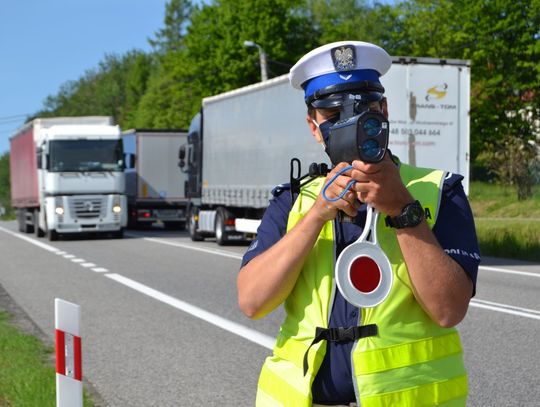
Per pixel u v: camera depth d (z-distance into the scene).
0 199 119.19
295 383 2.45
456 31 35.94
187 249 22.16
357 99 2.42
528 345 8.34
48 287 13.88
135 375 7.41
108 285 14.02
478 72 34.16
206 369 7.63
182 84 53.78
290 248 2.36
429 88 16.30
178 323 10.11
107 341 9.01
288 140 18.58
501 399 6.36
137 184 35.06
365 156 2.15
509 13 33.31
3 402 6.12
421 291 2.29
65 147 27.08
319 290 2.45
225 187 22.56
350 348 2.39
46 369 7.22
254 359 8.05
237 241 25.31
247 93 20.97
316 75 2.47
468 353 8.00
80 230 27.09
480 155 35.50
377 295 2.26
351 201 2.26
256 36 50.31
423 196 2.45
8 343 8.52
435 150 16.34
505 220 27.61
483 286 13.07
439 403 2.39
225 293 12.81
